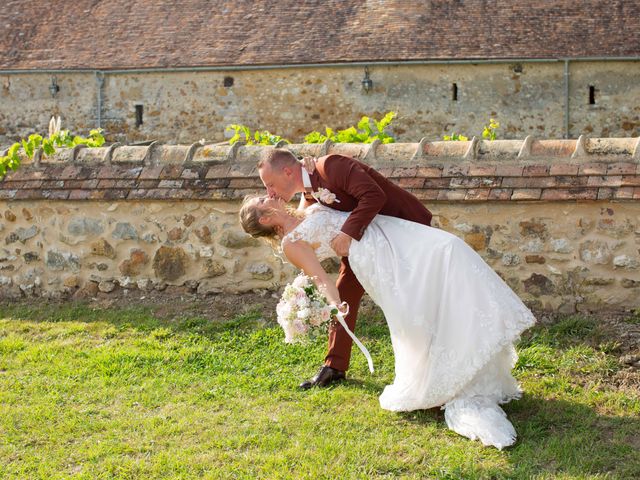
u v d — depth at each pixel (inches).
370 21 889.5
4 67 951.0
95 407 213.2
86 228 314.7
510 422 188.1
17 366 246.7
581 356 229.5
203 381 229.5
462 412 188.1
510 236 267.9
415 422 195.6
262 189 289.0
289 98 893.8
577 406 198.1
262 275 298.7
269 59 882.8
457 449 179.5
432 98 860.6
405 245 192.1
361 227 189.8
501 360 197.5
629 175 253.3
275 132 901.8
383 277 190.2
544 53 823.1
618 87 825.5
